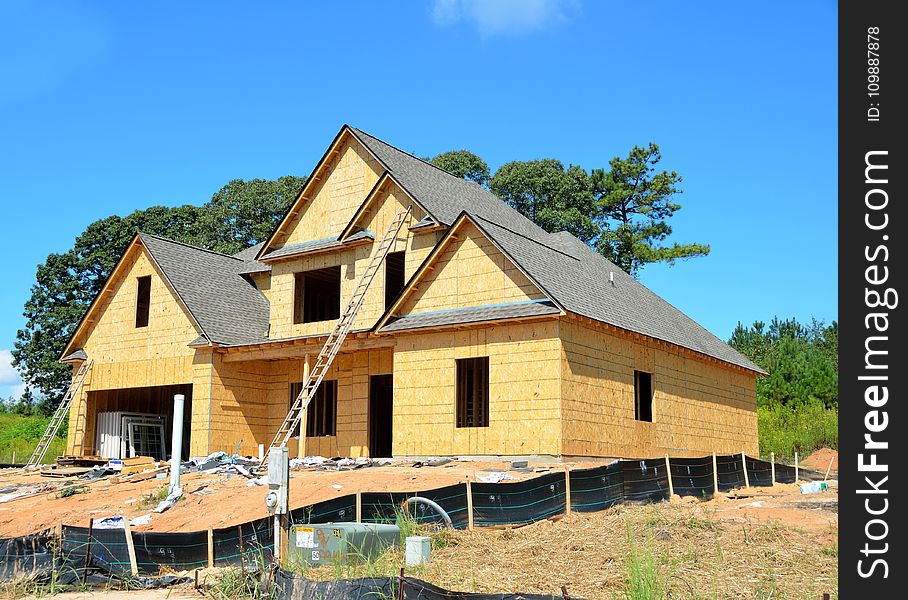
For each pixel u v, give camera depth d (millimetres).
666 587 11023
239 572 12086
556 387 21922
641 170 55156
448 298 24562
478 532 14758
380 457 28281
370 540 13242
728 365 31516
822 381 44344
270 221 59500
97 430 32500
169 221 59500
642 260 54750
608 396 23922
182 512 17734
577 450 22234
